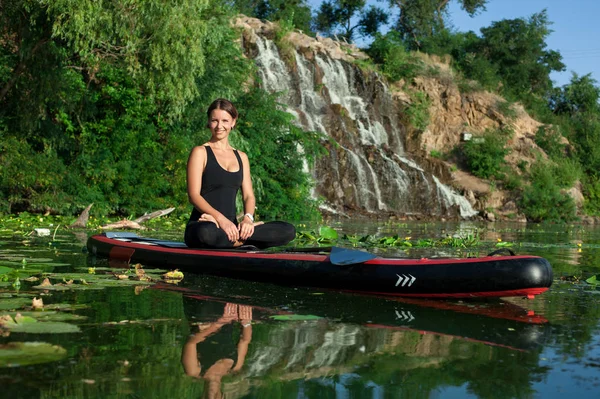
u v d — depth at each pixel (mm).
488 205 23516
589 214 27469
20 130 10570
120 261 4137
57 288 2869
